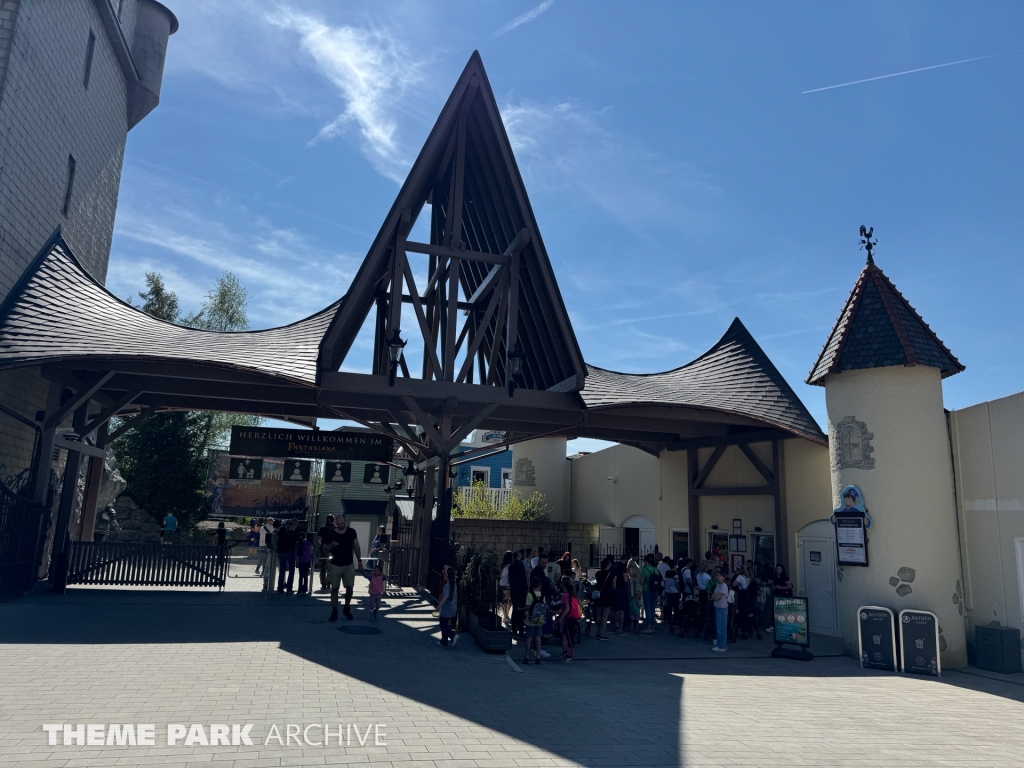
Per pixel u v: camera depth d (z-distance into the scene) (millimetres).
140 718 5996
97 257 21875
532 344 15562
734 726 7148
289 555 15227
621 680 9438
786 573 16062
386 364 16734
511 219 13812
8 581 12648
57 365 13492
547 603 10789
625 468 25406
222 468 33219
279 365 13828
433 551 14445
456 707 7043
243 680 7621
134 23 23188
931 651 11422
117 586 14945
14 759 4863
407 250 13250
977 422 12820
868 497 12648
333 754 5352
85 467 20797
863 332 13086
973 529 12711
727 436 19000
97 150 20812
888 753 6504
